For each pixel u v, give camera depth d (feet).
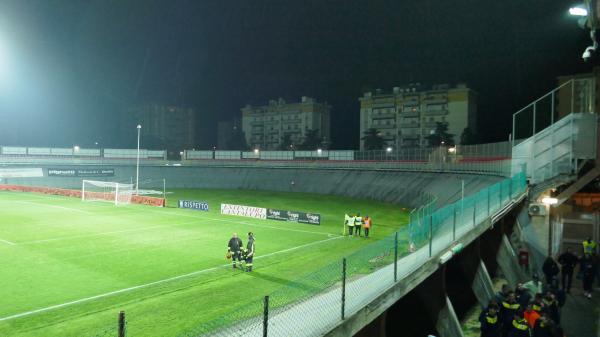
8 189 211.00
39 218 118.93
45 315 45.44
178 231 101.04
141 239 90.17
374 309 33.88
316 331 28.07
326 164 241.55
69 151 250.57
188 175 262.67
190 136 529.86
